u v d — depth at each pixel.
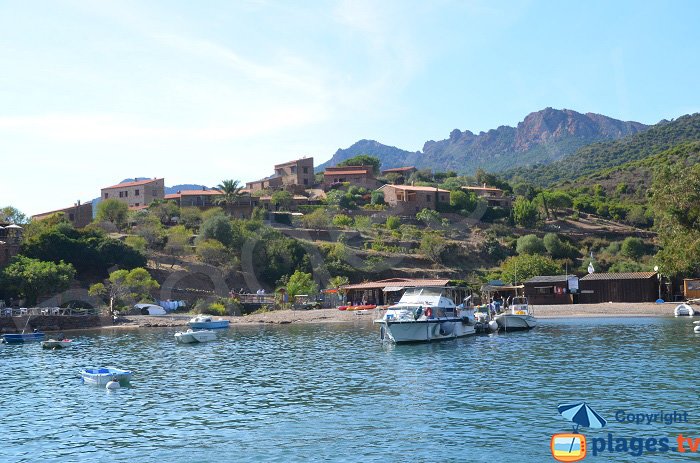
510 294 110.06
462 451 23.69
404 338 58.56
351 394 34.78
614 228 182.50
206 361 50.69
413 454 23.53
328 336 68.94
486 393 33.66
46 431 28.45
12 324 80.81
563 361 44.19
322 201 176.38
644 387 33.53
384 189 181.88
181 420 29.86
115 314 92.44
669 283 102.12
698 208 85.25
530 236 153.38
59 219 124.38
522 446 24.12
